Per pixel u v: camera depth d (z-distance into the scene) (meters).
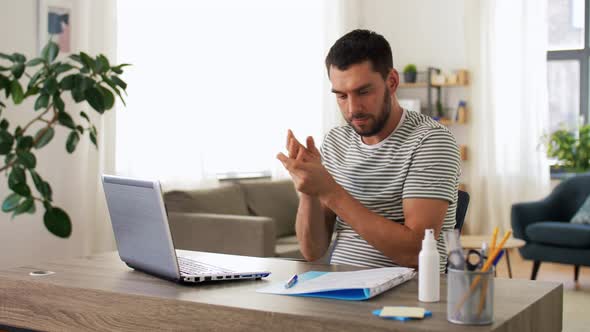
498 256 1.33
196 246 4.55
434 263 1.48
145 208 1.72
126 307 1.59
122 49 4.75
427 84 7.06
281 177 6.10
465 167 7.09
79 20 4.46
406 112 2.15
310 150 1.88
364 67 1.91
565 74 7.00
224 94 5.59
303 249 2.20
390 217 2.10
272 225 4.36
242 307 1.43
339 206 1.85
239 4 5.71
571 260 5.07
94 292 1.64
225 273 1.73
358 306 1.43
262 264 2.00
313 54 6.47
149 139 4.92
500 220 6.88
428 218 1.92
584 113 6.93
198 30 5.30
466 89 7.04
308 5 6.41
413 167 2.01
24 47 4.20
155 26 4.95
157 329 1.55
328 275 1.73
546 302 1.55
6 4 4.09
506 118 6.86
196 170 5.28
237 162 5.74
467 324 1.27
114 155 4.62
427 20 7.27
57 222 3.70
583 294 4.96
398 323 1.29
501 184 6.90
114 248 4.66
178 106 5.12
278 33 6.11
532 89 6.79
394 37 7.40
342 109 2.01
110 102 3.76
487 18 6.89
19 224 4.21
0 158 4.05
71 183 4.46
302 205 2.18
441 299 1.50
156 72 4.96
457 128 7.16
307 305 1.44
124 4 4.75
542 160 6.79
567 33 7.02
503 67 6.87
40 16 4.27
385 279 1.58
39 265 2.01
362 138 2.18
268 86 6.02
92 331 1.66
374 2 7.46
